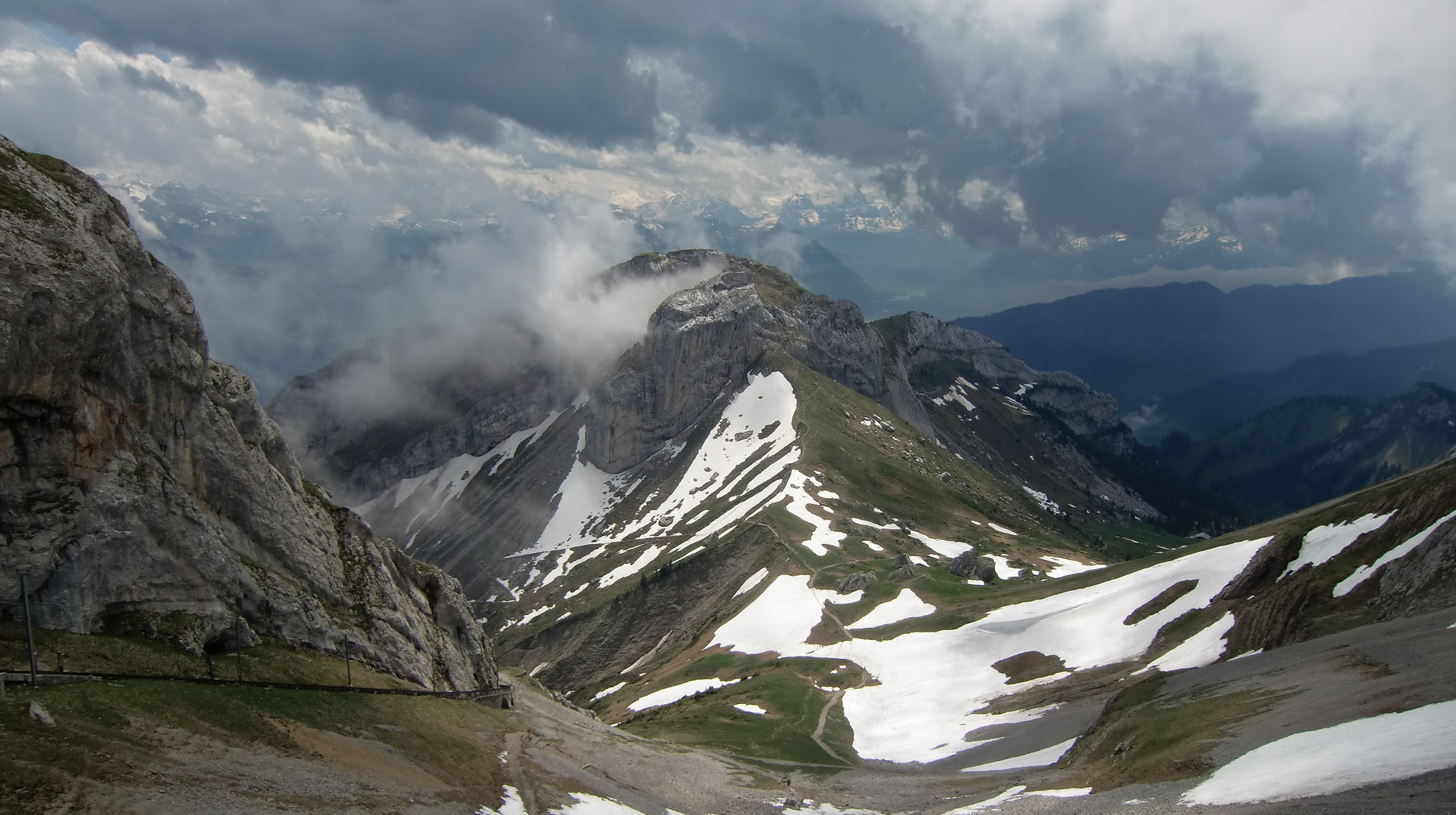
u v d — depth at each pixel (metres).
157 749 46.31
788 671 143.88
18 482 55.53
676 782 78.44
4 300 52.75
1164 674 92.50
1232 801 48.72
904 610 167.25
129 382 62.56
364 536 86.00
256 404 77.56
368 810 49.03
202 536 66.06
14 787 38.66
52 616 55.81
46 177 60.28
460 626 95.25
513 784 63.66
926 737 110.44
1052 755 86.56
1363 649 73.19
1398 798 41.28
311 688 63.56
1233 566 127.44
